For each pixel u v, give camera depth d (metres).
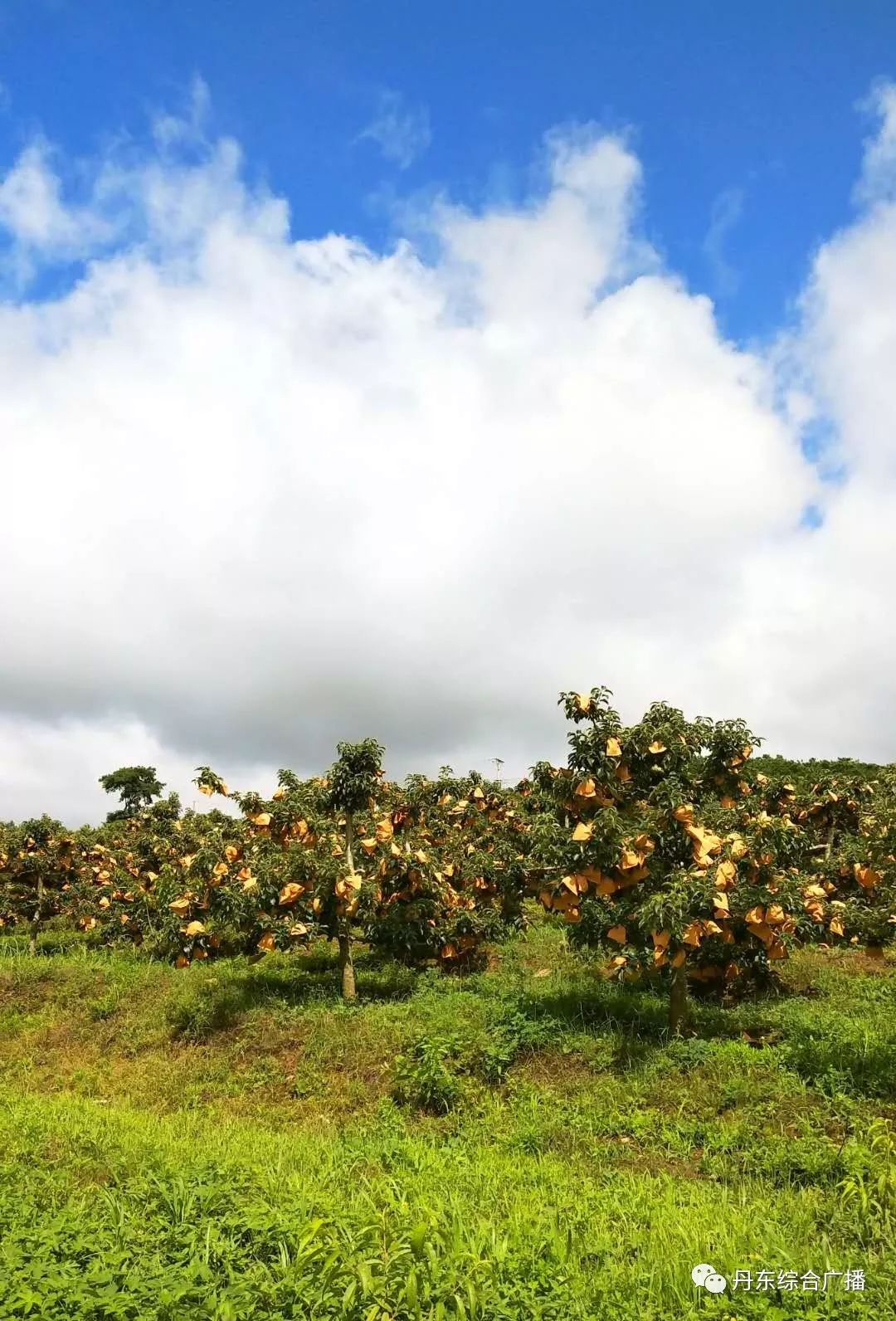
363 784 13.51
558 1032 10.88
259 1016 13.25
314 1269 4.94
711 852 10.68
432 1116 9.48
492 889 16.80
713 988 13.43
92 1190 6.46
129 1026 13.88
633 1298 5.00
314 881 13.39
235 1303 4.58
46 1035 14.11
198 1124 9.55
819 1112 8.16
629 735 11.00
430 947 14.62
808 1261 5.30
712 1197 6.77
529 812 17.48
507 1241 5.34
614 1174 7.38
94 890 21.83
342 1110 10.07
